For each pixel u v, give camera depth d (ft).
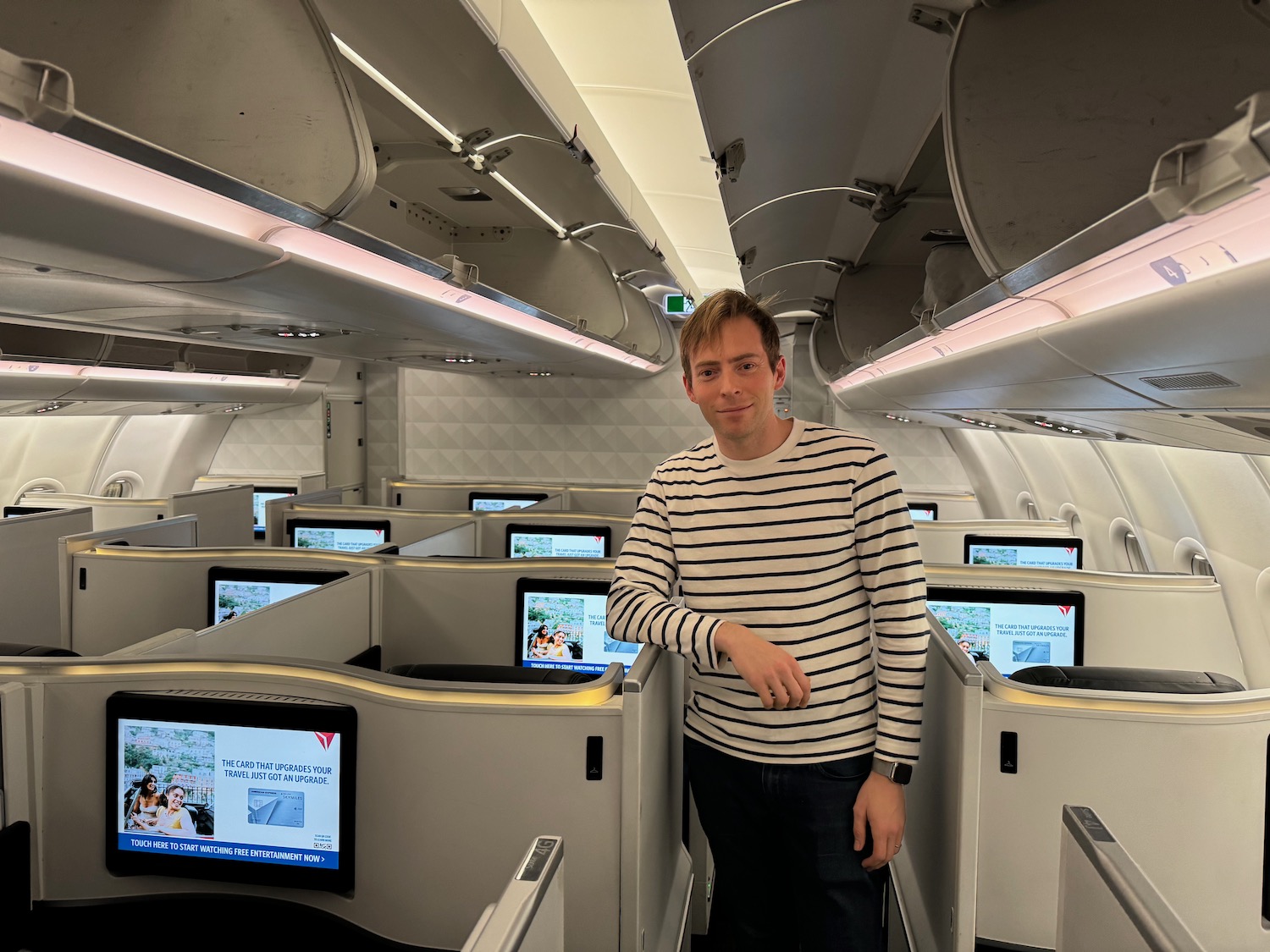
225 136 5.90
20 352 14.19
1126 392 7.23
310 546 15.81
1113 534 17.47
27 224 4.48
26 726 5.57
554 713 5.14
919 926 6.84
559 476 33.35
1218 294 4.27
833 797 4.94
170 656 5.61
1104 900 3.13
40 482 26.50
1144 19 5.51
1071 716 5.50
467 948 2.48
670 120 10.75
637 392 32.71
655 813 5.89
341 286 7.82
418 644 10.26
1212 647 9.91
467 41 6.05
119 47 5.75
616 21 8.20
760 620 5.03
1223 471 11.69
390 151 9.03
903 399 16.20
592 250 14.92
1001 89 5.56
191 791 5.44
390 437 37.22
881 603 4.91
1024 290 5.83
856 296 15.35
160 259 5.71
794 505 5.04
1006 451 23.48
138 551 10.77
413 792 5.29
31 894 5.60
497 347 14.79
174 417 29.73
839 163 8.18
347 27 6.09
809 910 5.09
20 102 3.47
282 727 5.31
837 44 5.55
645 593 5.31
